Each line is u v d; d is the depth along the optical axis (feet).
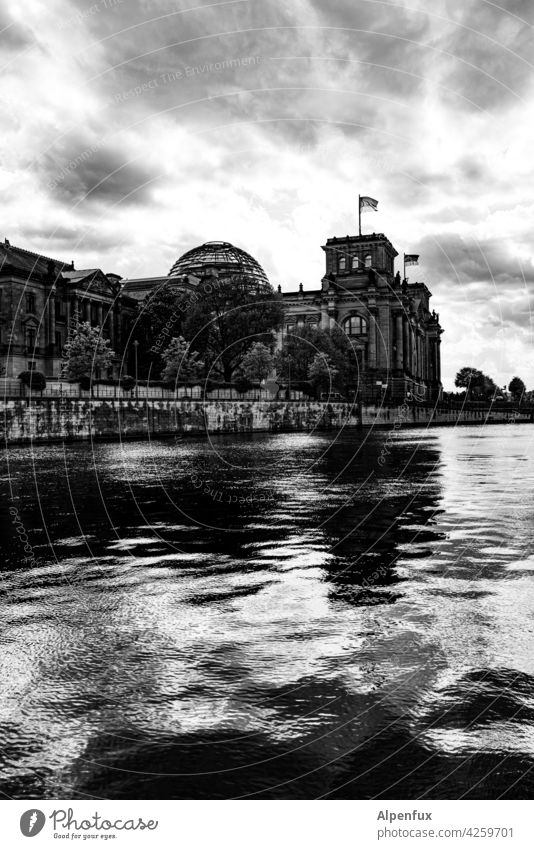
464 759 20.52
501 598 35.73
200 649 29.07
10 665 27.50
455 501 69.77
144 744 21.57
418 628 31.19
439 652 28.22
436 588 37.81
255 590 37.86
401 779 19.70
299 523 57.82
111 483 88.53
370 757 20.70
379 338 433.89
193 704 24.02
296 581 39.58
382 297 432.25
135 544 50.11
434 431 286.25
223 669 26.89
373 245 447.42
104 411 204.44
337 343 400.26
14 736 22.07
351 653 28.32
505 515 60.80
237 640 30.04
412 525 56.18
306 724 22.57
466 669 26.50
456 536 51.52
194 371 285.64
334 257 458.91
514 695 24.25
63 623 32.53
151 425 224.12
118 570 42.60
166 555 46.60
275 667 26.99
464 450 157.89
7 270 303.07
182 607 34.94
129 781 19.83
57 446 175.01
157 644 29.71
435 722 22.49
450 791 19.19
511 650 28.35
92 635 30.89
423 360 510.58
